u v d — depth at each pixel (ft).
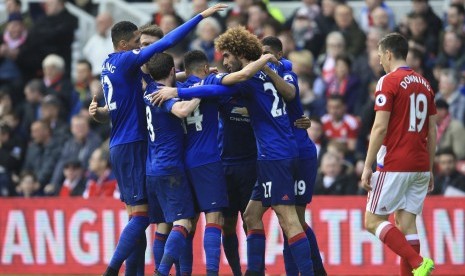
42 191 188.03
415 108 126.72
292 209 127.13
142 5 230.27
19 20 213.25
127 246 127.85
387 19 196.65
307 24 204.13
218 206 126.72
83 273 171.63
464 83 187.42
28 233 173.99
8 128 194.39
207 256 125.90
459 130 178.60
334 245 164.35
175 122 126.21
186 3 218.18
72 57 220.84
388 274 162.91
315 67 201.77
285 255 135.13
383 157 127.03
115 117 128.67
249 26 197.57
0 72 211.20
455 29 195.72
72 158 187.21
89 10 227.81
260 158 127.03
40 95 203.10
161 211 130.00
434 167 172.55
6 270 174.60
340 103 182.29
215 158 127.03
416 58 187.32
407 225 128.16
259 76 126.52
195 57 130.52
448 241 162.09
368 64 190.49
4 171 189.26
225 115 131.23
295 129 131.03
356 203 163.73
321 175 172.86
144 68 130.82
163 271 123.85
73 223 172.14
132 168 128.16
